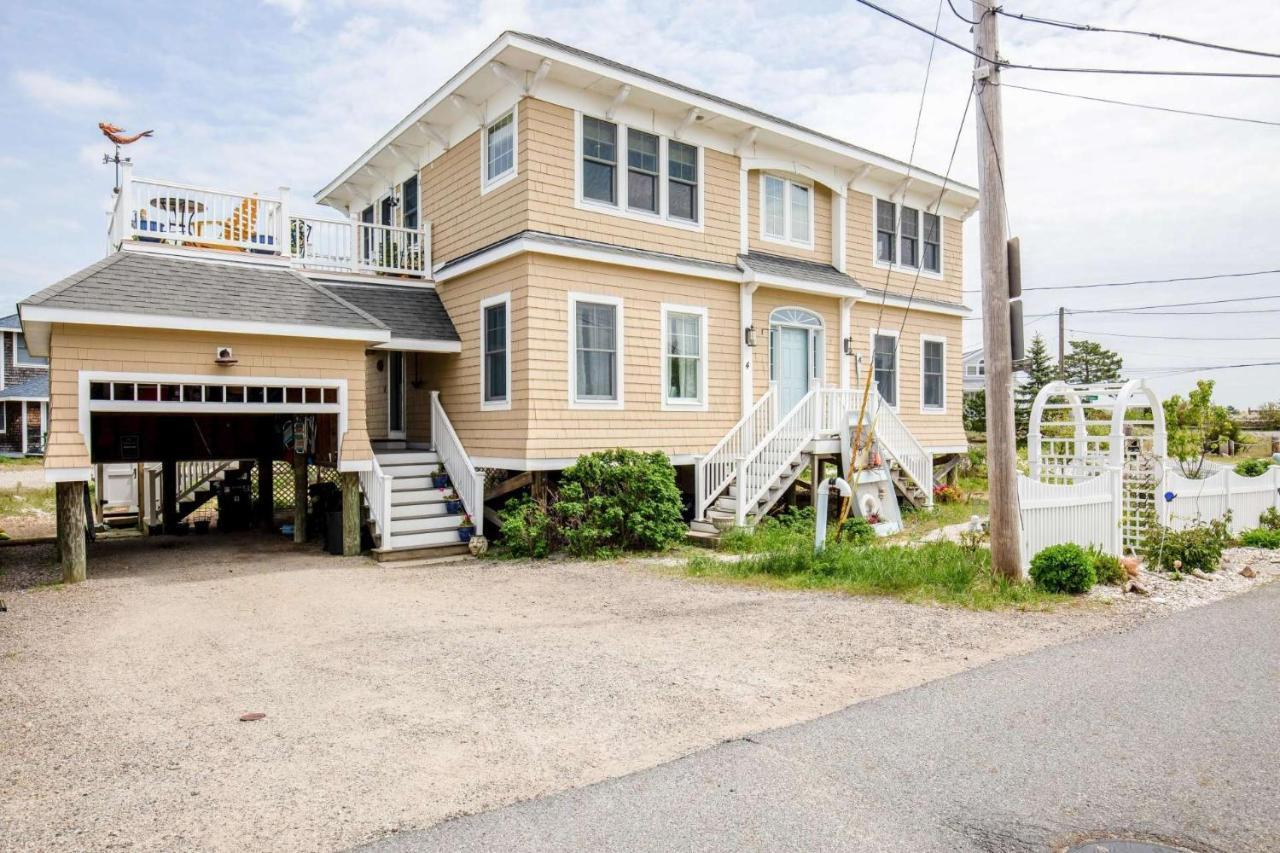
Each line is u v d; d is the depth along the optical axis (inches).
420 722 193.6
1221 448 1339.8
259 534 614.5
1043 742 177.2
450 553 478.6
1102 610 309.3
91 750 177.9
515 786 156.6
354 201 756.6
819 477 566.9
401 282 584.4
